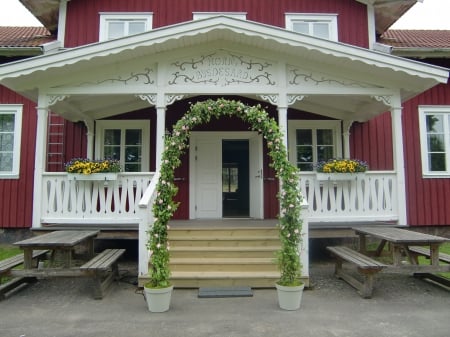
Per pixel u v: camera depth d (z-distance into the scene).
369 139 9.16
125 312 4.35
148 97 6.60
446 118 9.26
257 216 8.94
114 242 8.07
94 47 6.12
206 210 8.97
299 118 9.12
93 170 6.57
